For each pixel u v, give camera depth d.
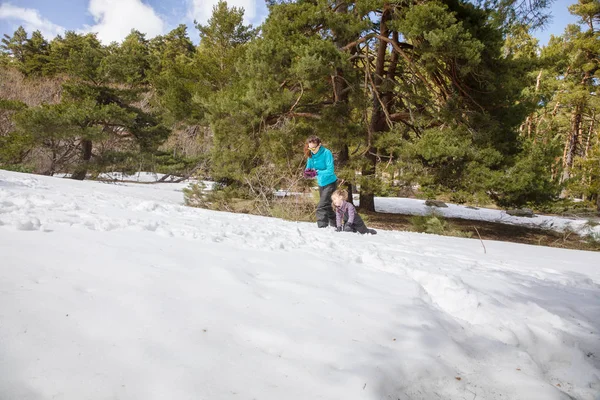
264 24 12.70
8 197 4.46
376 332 1.83
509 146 12.32
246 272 2.55
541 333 2.16
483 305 2.45
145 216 4.67
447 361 1.69
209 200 12.46
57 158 23.62
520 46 26.20
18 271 2.00
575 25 24.88
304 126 12.37
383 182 11.61
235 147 12.34
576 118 28.52
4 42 46.50
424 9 9.86
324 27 11.60
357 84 12.00
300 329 1.76
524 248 6.82
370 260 3.44
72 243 2.73
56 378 1.18
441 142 10.57
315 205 10.22
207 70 19.12
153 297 1.89
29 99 26.70
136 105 27.91
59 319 1.54
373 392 1.32
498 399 1.49
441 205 20.58
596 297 3.08
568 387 1.77
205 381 1.27
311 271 2.80
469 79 12.05
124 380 1.22
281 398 1.23
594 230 13.93
